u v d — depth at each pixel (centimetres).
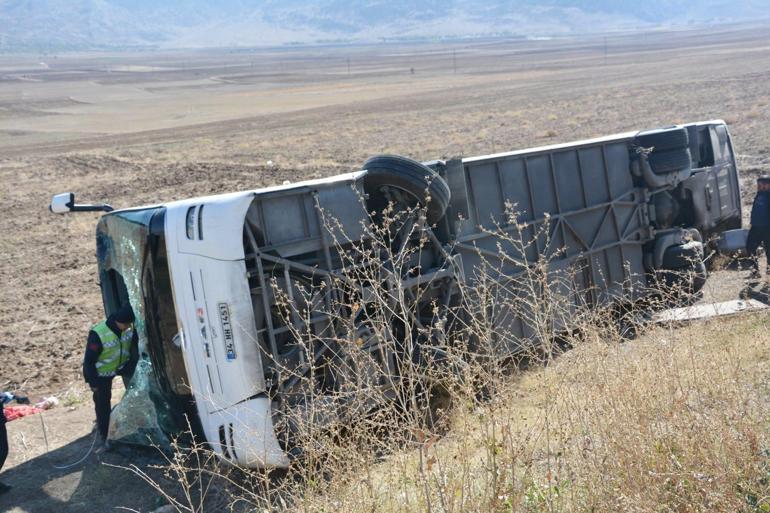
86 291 1788
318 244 829
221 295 765
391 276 828
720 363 646
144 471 855
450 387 585
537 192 1132
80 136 6203
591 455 537
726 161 1526
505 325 1035
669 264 1242
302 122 6481
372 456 592
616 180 1248
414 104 7600
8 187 3603
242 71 19312
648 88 6969
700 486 473
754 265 1298
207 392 791
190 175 3603
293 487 611
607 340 745
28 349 1384
